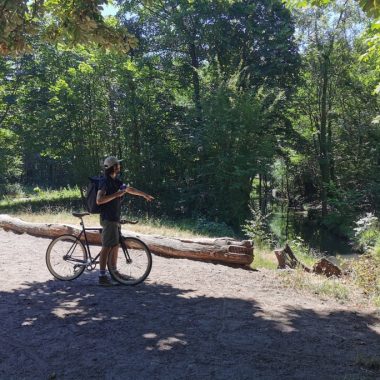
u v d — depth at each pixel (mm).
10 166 38094
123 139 28141
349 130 31531
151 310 5848
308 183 38188
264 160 23469
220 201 23516
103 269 6953
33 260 8828
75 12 7078
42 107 30172
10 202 32531
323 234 26578
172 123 28000
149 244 9547
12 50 7203
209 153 24047
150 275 7750
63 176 48500
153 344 4742
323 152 33000
